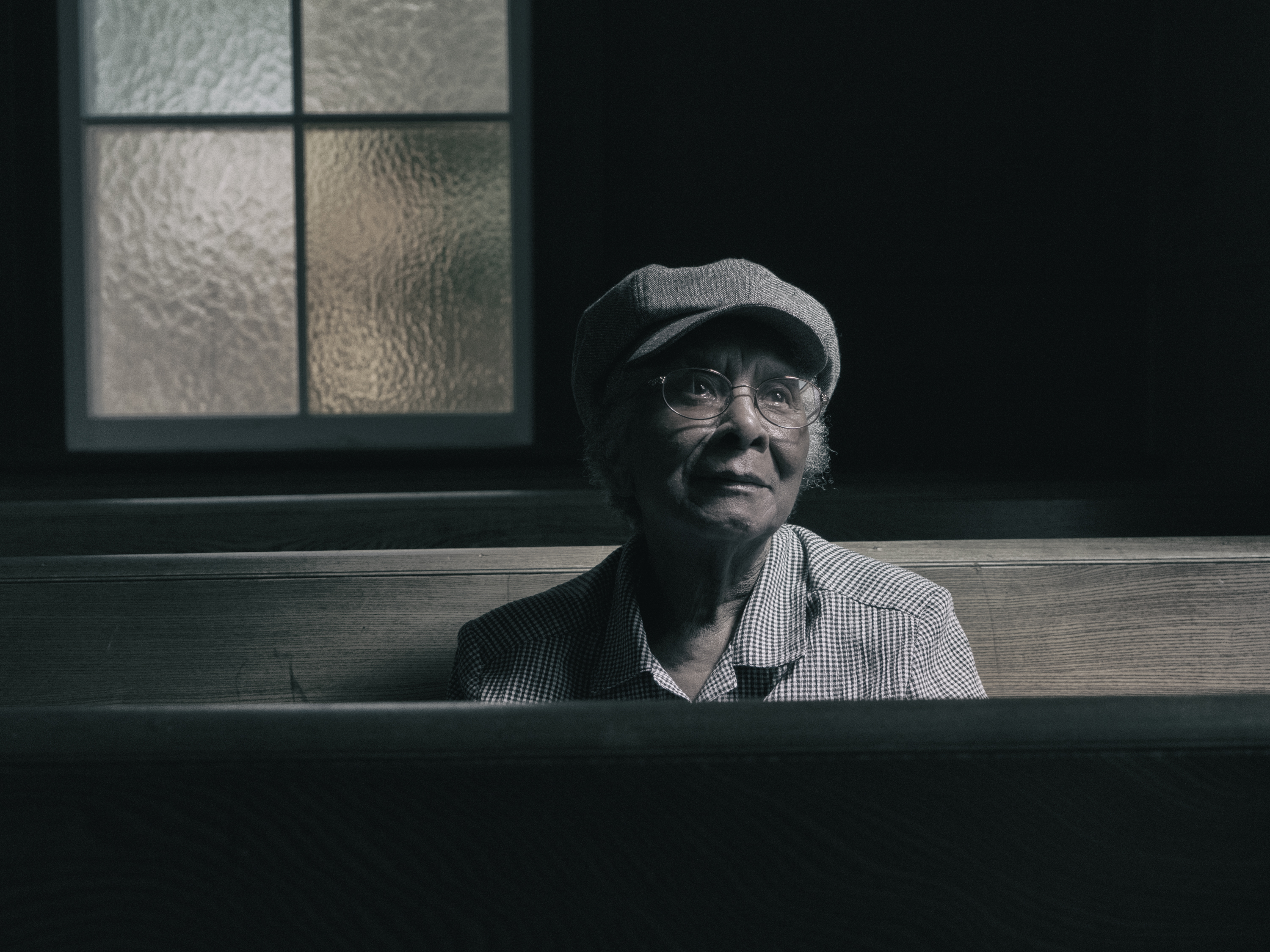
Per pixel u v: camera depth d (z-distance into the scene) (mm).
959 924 401
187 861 389
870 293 2949
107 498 2318
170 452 2889
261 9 2881
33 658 1008
